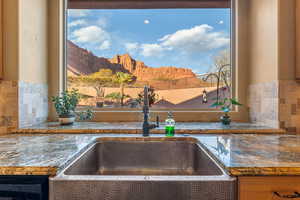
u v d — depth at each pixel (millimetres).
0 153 829
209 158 888
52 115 1652
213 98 1697
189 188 635
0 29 1262
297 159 743
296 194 646
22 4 1312
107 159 1187
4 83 1279
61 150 879
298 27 1228
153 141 1194
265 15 1377
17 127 1287
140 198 636
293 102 1249
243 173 648
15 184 654
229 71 1700
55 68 1649
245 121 1630
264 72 1396
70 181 636
